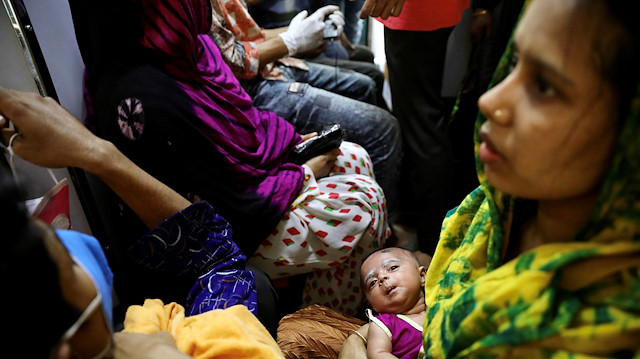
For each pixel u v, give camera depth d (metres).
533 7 0.45
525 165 0.47
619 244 0.45
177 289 1.08
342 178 1.45
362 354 1.07
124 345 0.65
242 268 1.09
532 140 0.45
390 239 1.85
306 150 1.44
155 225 1.08
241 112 1.29
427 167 1.66
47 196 0.88
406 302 1.20
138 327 0.78
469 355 0.52
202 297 0.98
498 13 1.78
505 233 0.59
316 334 1.17
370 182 1.46
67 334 0.46
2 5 1.01
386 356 1.03
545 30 0.43
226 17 1.57
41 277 0.41
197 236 1.02
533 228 0.59
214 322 0.78
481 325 0.51
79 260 0.58
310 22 1.70
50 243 0.46
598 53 0.41
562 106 0.44
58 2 1.21
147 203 1.03
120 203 1.23
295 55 1.84
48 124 0.90
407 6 1.40
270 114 1.48
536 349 0.47
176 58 1.17
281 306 1.51
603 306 0.45
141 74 1.12
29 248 0.40
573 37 0.41
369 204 1.40
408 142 1.69
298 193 1.35
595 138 0.44
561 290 0.48
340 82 1.90
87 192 1.27
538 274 0.47
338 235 1.33
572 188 0.47
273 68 1.75
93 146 0.96
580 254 0.45
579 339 0.45
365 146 1.73
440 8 1.39
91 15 1.11
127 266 1.05
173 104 1.12
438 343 0.59
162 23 1.12
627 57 0.40
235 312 0.85
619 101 0.42
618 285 0.45
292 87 1.70
